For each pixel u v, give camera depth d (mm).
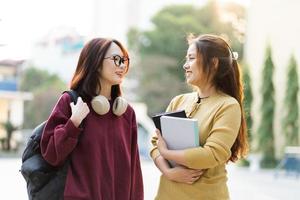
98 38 2693
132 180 2771
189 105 2732
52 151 2490
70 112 2604
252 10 17938
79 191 2514
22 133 21156
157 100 29250
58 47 39906
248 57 17938
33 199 2564
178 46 30141
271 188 10336
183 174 2523
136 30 32312
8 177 10742
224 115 2521
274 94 15555
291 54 15211
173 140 2582
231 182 11219
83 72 2652
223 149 2451
